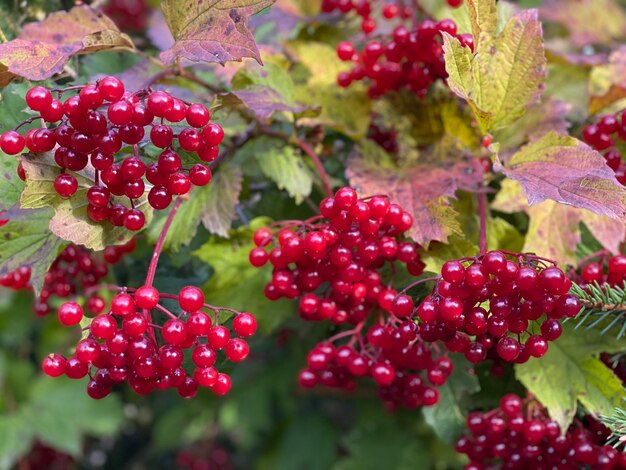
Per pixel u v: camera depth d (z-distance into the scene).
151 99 0.41
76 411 0.79
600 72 0.58
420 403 0.50
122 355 0.41
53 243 0.47
